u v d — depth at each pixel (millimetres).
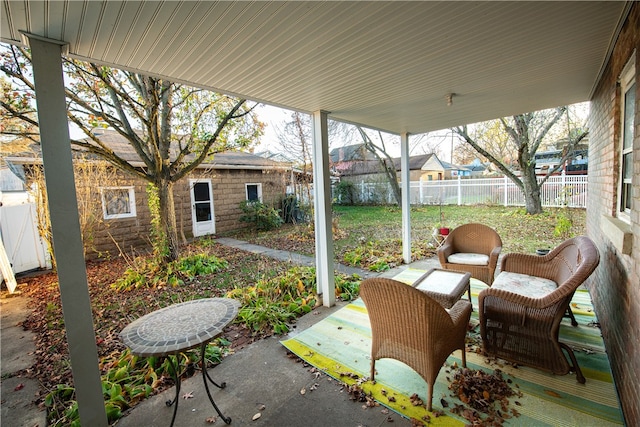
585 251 2336
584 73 2873
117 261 6668
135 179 7598
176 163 5594
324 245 3717
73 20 1553
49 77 1707
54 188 1676
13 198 6945
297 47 2043
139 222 7703
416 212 11570
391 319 2018
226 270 5613
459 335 2193
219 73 2463
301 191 10164
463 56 2311
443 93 3229
